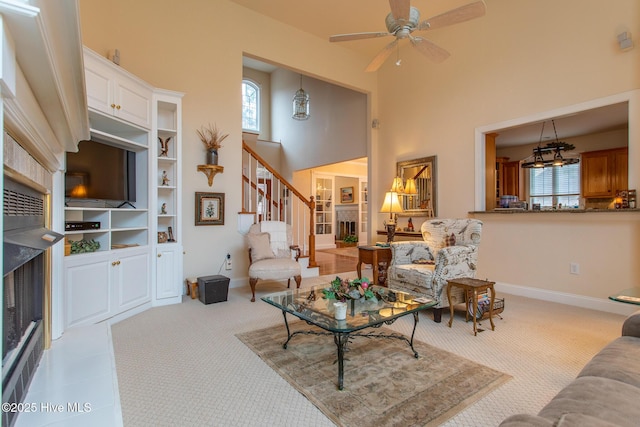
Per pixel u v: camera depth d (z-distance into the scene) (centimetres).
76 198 304
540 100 402
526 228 418
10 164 128
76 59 132
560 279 389
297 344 264
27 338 179
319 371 219
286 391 195
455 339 275
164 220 419
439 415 171
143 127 352
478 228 354
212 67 449
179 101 387
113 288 316
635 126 334
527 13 413
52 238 172
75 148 239
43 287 214
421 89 539
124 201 356
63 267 260
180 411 176
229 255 462
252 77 921
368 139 620
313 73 542
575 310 357
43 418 141
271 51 498
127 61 387
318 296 268
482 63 458
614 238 349
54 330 241
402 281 355
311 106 782
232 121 466
